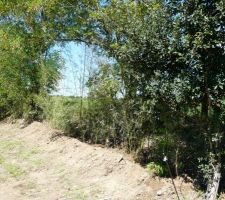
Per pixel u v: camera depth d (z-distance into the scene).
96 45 12.18
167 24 8.91
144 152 11.09
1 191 10.22
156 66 9.15
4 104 18.83
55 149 13.16
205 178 9.32
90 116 13.15
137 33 9.24
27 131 16.17
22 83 17.27
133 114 11.03
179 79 8.58
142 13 9.64
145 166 10.59
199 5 8.26
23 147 14.01
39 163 12.16
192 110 9.15
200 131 9.90
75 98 14.20
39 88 17.09
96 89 12.18
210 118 8.71
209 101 8.58
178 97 8.58
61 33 15.09
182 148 10.43
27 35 16.77
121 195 9.58
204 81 8.53
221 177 9.48
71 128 14.30
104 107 12.31
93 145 12.93
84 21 13.40
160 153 10.65
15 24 17.02
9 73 17.38
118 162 10.97
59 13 14.89
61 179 10.88
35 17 16.34
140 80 9.62
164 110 9.49
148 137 10.86
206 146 9.15
